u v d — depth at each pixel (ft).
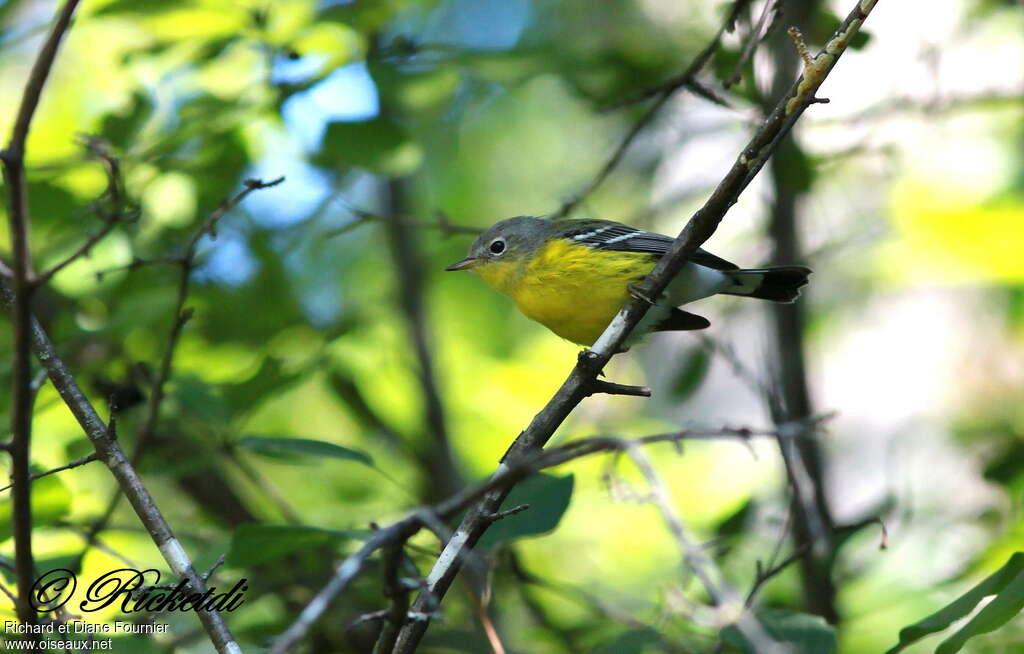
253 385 32.14
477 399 52.44
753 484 48.83
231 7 34.86
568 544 45.01
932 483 47.85
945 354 60.64
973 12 49.19
